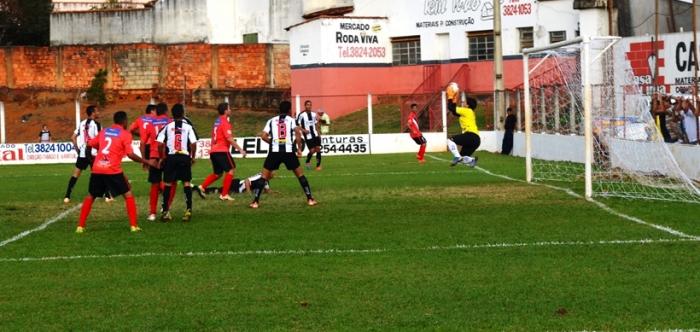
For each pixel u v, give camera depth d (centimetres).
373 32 5691
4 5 7506
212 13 6856
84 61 6481
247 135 5206
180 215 2000
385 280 1274
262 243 1592
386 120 5231
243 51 6369
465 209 2008
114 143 1741
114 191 1748
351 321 1063
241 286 1252
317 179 2861
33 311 1136
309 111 3322
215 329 1041
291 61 5856
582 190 2348
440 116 4841
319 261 1420
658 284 1216
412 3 5600
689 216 1825
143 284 1277
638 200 2111
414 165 3459
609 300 1138
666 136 2727
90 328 1055
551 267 1341
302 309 1123
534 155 3756
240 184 2406
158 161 1891
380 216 1920
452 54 5434
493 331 1010
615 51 2800
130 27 7044
